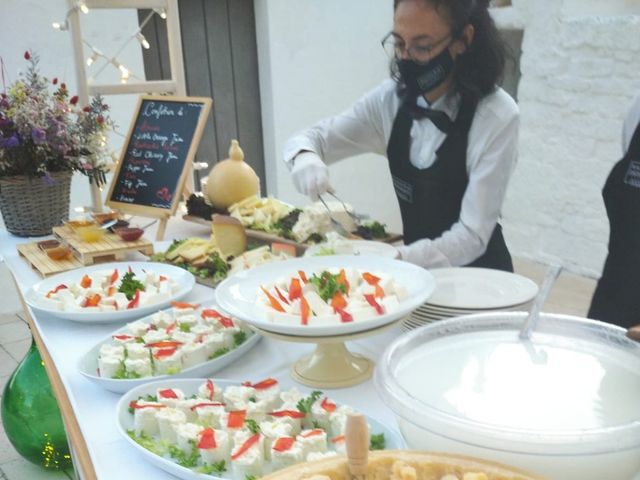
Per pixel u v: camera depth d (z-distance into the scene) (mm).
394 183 2219
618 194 1691
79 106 2525
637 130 1652
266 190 4535
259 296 1236
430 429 751
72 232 2225
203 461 996
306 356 1305
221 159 4352
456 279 1460
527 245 4379
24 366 2465
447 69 1841
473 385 840
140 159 2475
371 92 2295
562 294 3850
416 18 1751
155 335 1380
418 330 955
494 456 723
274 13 4098
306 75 4328
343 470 728
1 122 2229
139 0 2533
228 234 1956
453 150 1948
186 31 4023
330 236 1699
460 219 1914
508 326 981
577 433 700
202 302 1584
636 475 788
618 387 816
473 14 1804
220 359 1266
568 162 4020
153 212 2357
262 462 986
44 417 2414
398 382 848
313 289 1246
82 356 1334
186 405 1111
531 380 843
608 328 920
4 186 2328
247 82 4289
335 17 4324
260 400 1120
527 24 4062
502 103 1896
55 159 2371
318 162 2105
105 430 1108
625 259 1680
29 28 3525
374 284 1244
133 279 1704
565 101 3947
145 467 998
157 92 2635
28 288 1835
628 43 3561
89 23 3631
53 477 2473
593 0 3836
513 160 1918
